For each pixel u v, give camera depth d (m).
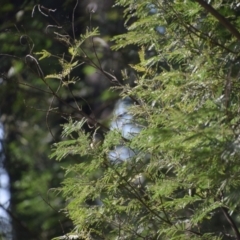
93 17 15.10
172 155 7.18
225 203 7.39
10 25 14.51
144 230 8.22
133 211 8.30
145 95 8.10
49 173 17.03
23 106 15.65
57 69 14.34
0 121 16.73
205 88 7.31
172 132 6.84
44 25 14.14
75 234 8.39
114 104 15.95
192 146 6.86
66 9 14.03
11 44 14.68
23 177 17.19
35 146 17.33
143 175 8.22
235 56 7.34
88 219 8.24
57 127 16.56
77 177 8.19
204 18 7.87
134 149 8.16
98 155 7.98
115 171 7.99
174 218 8.23
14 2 14.98
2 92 15.45
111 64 15.02
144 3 7.88
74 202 8.16
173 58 8.33
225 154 6.52
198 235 7.98
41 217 15.69
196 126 6.82
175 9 7.84
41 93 15.52
